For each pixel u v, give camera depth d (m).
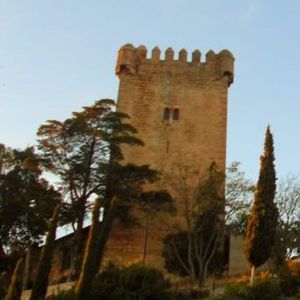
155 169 56.12
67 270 51.41
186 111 58.81
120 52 61.50
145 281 35.75
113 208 36.22
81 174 50.44
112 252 52.38
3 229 53.69
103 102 51.81
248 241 38.50
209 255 48.62
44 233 53.12
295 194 58.38
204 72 60.47
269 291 34.88
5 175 54.28
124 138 51.78
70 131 50.69
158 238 53.09
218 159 56.78
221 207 49.72
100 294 33.72
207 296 36.50
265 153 40.84
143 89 59.84
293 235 56.03
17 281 37.47
